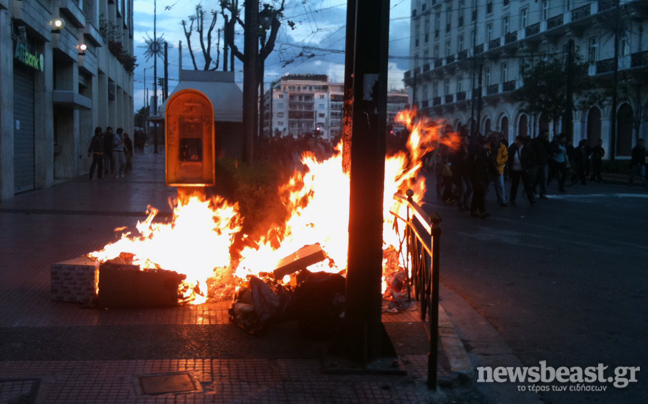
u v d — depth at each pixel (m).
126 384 3.88
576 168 24.02
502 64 55.09
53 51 19.02
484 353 4.79
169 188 18.30
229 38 18.80
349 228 4.32
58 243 8.71
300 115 172.88
